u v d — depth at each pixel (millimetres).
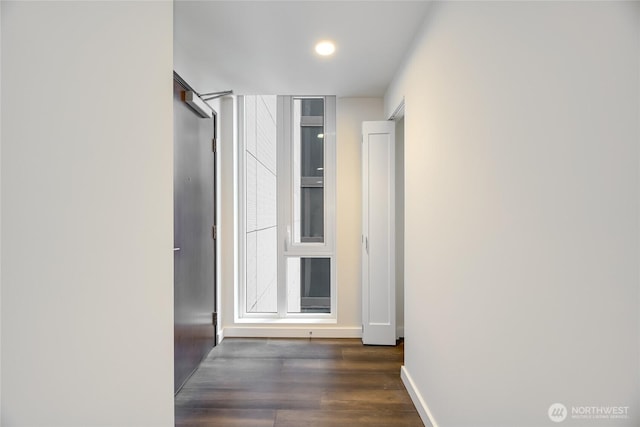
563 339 861
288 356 2900
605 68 731
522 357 1024
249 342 3232
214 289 3123
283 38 2174
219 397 2240
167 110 972
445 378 1635
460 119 1446
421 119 2006
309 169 3572
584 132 788
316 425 1930
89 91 643
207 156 2928
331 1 1782
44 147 539
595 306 768
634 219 676
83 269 626
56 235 562
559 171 867
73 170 602
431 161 1833
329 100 3498
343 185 3326
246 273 3609
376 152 3113
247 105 3596
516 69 1040
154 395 900
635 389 681
